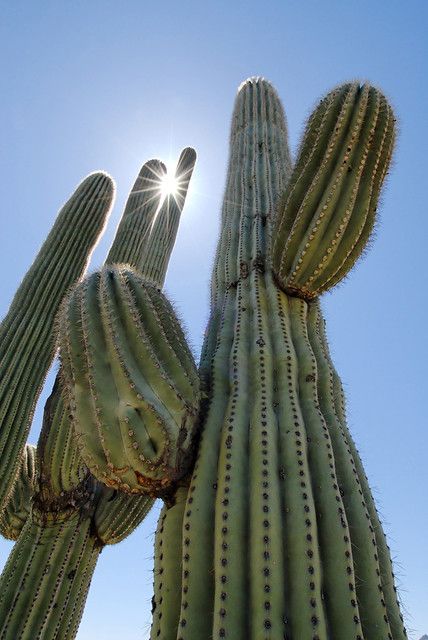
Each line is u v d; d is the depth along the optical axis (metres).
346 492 3.21
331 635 2.55
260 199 5.23
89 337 3.20
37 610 5.33
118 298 3.35
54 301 6.57
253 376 3.68
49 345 6.34
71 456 5.67
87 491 5.93
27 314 6.40
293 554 2.71
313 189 4.14
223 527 2.80
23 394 5.95
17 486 7.17
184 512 3.05
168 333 3.42
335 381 3.99
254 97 6.52
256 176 5.52
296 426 3.32
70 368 3.26
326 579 2.72
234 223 5.23
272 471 3.04
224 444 3.21
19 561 5.57
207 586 2.72
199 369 3.92
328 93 4.53
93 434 3.04
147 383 3.14
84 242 7.10
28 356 6.16
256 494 2.93
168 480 3.09
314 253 4.12
